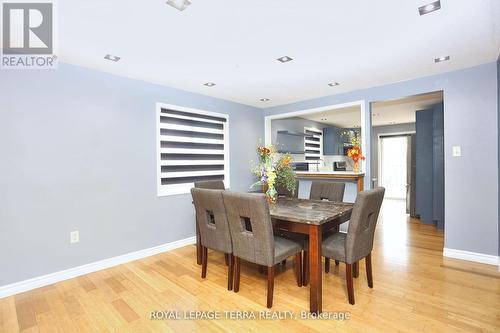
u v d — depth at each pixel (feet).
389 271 9.05
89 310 7.02
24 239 8.11
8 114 7.85
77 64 9.18
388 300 7.20
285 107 15.81
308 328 6.13
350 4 5.87
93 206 9.57
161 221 11.60
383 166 26.17
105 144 9.89
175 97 12.25
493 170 9.43
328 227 7.59
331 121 22.82
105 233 9.86
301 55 8.69
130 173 10.60
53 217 8.66
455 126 10.15
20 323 6.48
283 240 8.00
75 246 9.13
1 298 7.66
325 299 7.32
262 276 8.99
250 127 16.12
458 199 10.11
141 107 11.00
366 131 12.70
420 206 16.01
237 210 7.29
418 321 6.25
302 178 14.84
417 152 15.99
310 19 6.48
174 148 12.36
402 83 11.48
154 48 8.03
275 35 7.31
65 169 8.93
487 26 6.87
